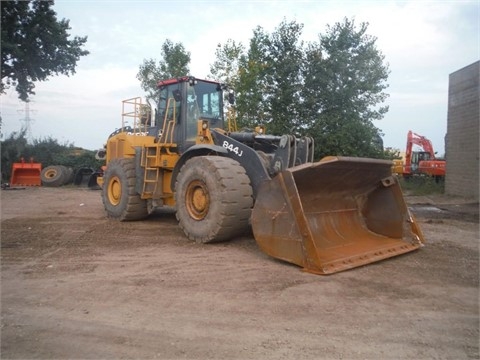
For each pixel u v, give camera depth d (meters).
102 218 9.75
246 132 8.14
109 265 5.53
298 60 15.75
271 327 3.64
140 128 9.94
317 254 5.11
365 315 3.92
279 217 5.46
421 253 6.29
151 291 4.52
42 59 20.91
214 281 4.85
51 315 3.89
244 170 6.72
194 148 7.24
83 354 3.18
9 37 19.05
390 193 6.71
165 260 5.76
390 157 15.98
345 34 15.30
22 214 10.39
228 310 4.00
